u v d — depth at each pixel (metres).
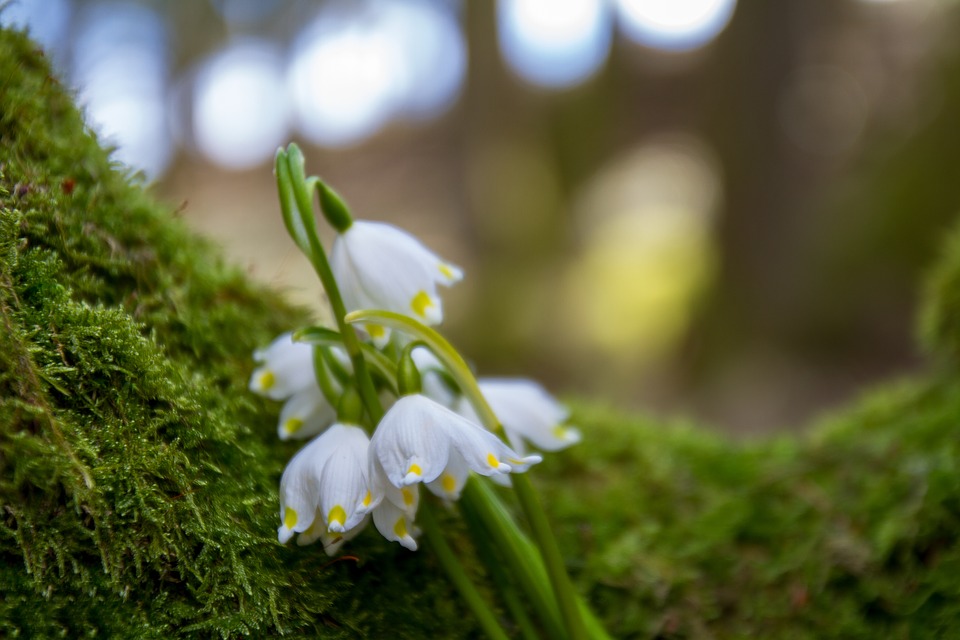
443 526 0.37
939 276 0.51
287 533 0.31
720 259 1.96
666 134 3.01
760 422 1.66
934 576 0.39
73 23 2.66
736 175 1.91
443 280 0.34
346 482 0.31
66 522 0.31
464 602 0.36
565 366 2.25
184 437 0.33
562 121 2.90
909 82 2.04
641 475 0.43
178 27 3.13
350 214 0.33
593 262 2.64
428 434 0.31
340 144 3.68
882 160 1.80
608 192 2.92
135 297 0.35
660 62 2.93
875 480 0.42
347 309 0.33
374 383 0.34
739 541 0.41
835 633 0.39
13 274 0.32
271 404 0.36
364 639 0.34
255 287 0.39
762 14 1.86
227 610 0.32
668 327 2.25
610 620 0.39
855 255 1.74
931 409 0.46
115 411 0.32
